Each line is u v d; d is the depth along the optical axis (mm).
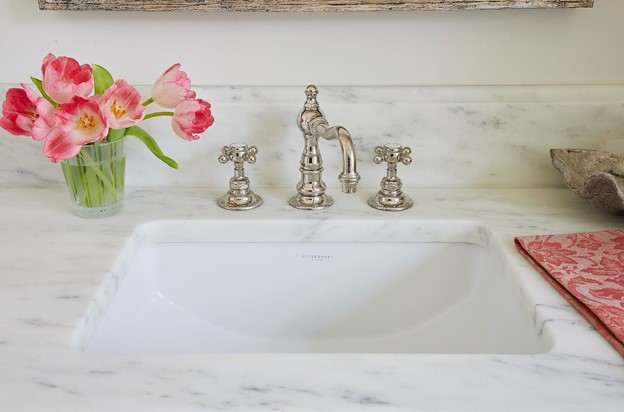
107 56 1231
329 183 1279
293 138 1252
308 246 1182
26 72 1243
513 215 1177
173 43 1224
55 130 1013
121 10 1180
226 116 1234
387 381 767
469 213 1185
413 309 1205
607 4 1210
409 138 1252
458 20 1214
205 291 1195
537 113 1237
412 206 1213
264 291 1201
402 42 1227
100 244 1075
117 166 1145
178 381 767
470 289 1182
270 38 1221
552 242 1040
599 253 1008
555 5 1173
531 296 930
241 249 1180
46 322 875
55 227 1130
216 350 1181
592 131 1250
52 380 766
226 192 1268
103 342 962
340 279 1200
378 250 1186
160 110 1229
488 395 743
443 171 1278
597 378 772
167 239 1164
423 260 1188
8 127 1060
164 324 1163
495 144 1258
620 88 1240
